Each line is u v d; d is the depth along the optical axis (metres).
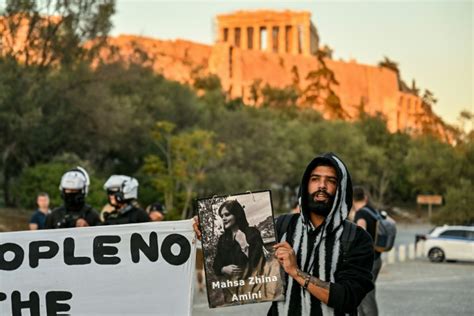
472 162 73.31
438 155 77.19
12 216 42.38
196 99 74.06
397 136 113.06
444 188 74.94
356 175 100.00
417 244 35.56
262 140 72.31
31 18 43.25
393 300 16.17
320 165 4.62
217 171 63.94
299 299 4.60
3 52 42.47
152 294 5.46
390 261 30.16
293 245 4.65
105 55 51.25
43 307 5.48
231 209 4.75
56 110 45.00
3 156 42.75
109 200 8.34
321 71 185.62
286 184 86.00
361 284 4.52
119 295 5.47
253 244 4.72
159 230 5.48
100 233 5.50
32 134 43.00
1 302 5.47
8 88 40.47
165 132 58.75
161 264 5.47
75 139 47.44
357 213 9.54
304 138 90.44
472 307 14.83
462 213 51.56
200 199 4.77
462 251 31.38
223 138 71.12
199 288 15.99
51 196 42.06
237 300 4.70
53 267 5.50
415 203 111.06
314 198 4.59
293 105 135.75
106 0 45.47
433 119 165.50
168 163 56.78
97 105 46.19
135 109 55.28
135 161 59.78
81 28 45.28
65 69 45.31
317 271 4.56
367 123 114.12
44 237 5.50
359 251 4.57
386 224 9.55
